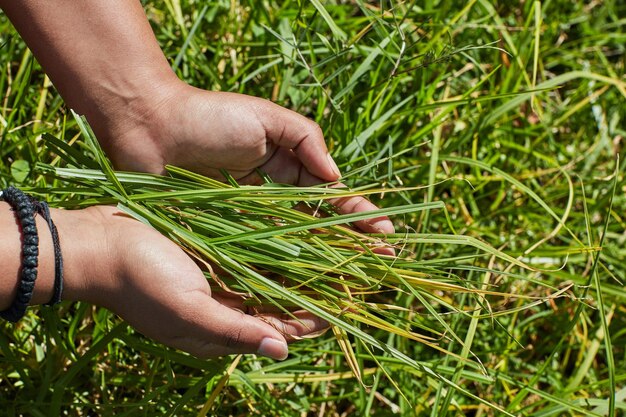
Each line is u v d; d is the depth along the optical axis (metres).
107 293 0.68
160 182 0.74
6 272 0.66
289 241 0.73
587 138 1.00
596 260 0.78
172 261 0.68
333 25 0.87
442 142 0.94
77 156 0.77
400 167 0.91
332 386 0.85
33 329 0.79
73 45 0.73
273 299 0.74
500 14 1.05
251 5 0.93
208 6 0.95
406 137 0.92
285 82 0.89
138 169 0.76
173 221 0.74
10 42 0.89
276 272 0.74
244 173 0.78
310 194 0.76
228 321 0.68
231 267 0.72
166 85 0.75
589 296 0.90
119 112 0.75
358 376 0.72
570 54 1.04
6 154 0.87
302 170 0.78
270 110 0.75
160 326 0.69
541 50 1.02
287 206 0.77
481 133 0.94
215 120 0.74
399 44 0.93
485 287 0.87
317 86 0.86
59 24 0.72
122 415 0.76
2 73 0.87
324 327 0.74
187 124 0.75
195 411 0.80
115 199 0.73
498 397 0.85
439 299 0.74
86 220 0.69
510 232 0.92
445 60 0.86
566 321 0.89
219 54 0.95
